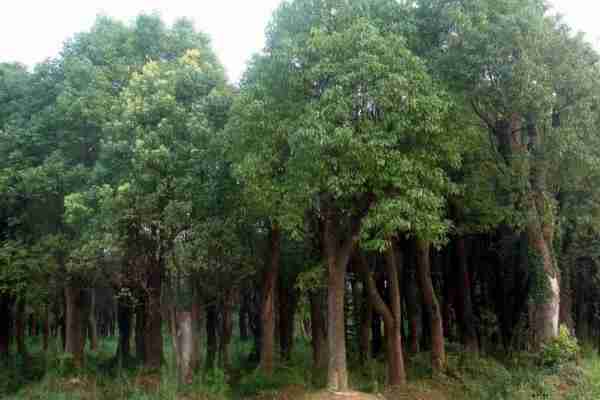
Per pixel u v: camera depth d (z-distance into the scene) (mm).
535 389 18250
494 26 16953
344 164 14336
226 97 20094
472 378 20516
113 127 19609
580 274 30469
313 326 24578
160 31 23984
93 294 35906
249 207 18625
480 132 19266
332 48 14852
